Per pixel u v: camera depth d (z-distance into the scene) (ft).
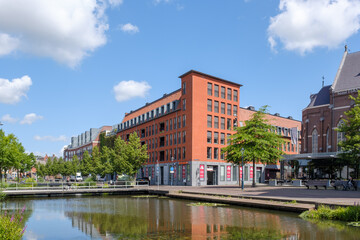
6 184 140.77
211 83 203.10
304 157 167.53
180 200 111.24
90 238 49.52
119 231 54.44
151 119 239.91
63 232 54.60
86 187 152.56
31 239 49.80
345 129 128.88
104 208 88.38
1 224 34.37
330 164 162.71
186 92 199.41
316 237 46.78
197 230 53.88
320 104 210.79
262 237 47.57
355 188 125.80
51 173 370.12
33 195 135.33
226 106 209.97
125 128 284.61
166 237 48.75
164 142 222.89
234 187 155.43
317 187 135.74
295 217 65.67
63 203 104.27
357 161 131.85
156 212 77.97
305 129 215.10
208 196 104.27
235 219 64.49
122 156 195.62
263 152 144.46
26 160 253.85
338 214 60.80
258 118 154.51
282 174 184.24
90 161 293.43
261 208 79.82
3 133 180.86
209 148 198.90
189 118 193.67
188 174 191.11
